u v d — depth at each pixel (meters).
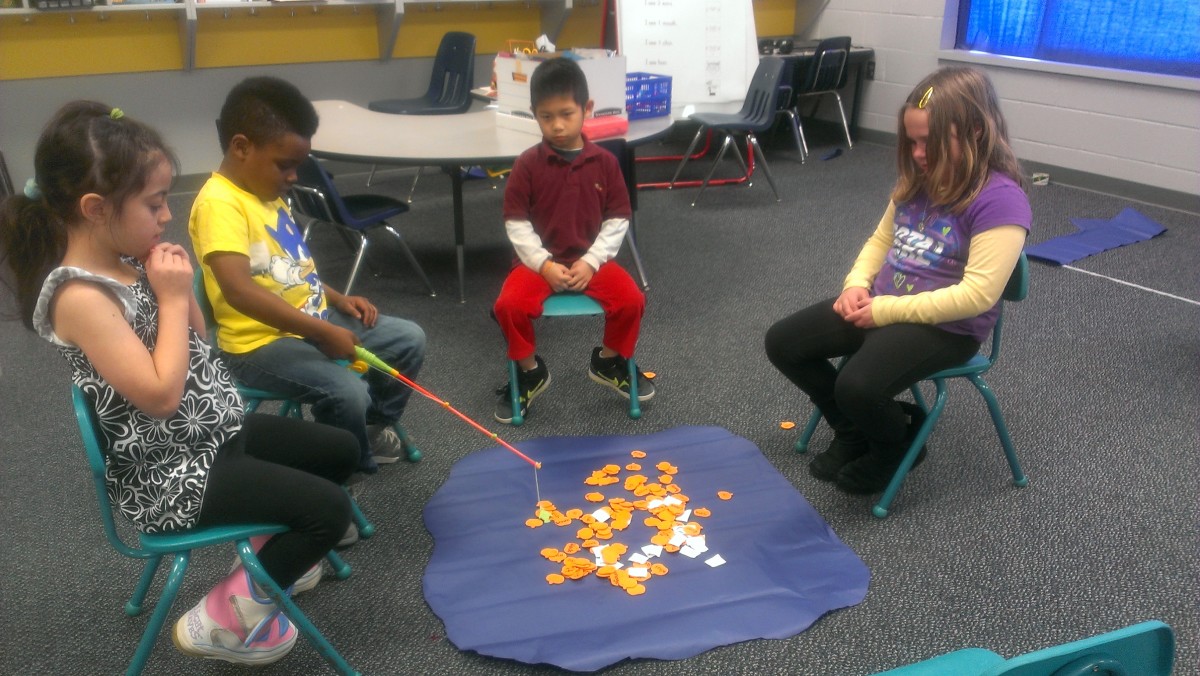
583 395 2.73
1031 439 2.48
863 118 6.33
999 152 1.95
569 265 2.61
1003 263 1.90
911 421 2.23
